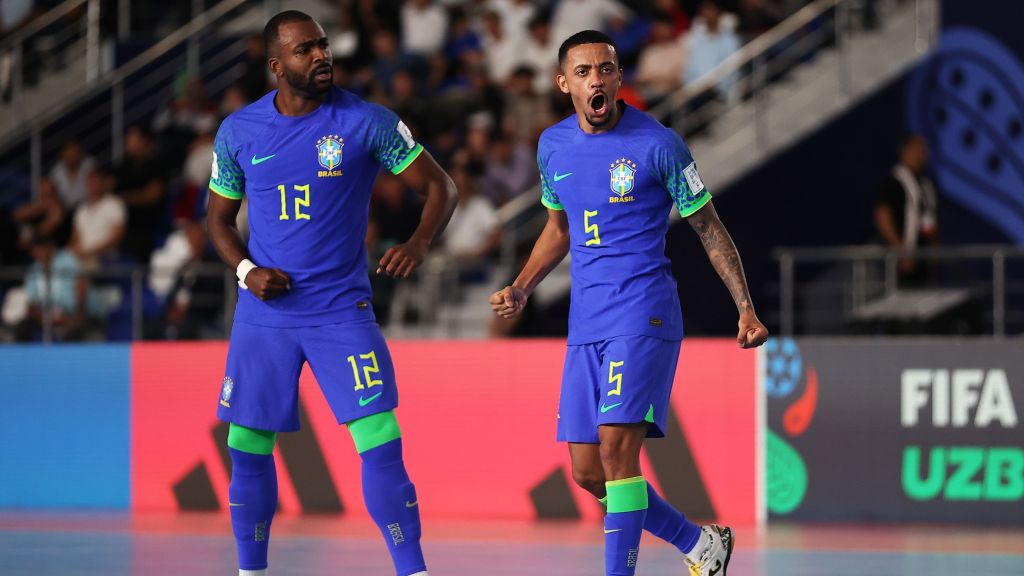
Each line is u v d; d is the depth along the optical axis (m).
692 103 45.03
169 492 32.56
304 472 31.52
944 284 38.91
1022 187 44.34
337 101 17.44
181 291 39.25
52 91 55.47
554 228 18.80
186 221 42.41
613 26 48.06
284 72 17.08
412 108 45.16
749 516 29.67
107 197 43.72
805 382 29.70
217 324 39.53
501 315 18.55
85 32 55.88
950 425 29.19
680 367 30.14
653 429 17.80
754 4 46.34
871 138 43.12
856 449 29.48
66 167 46.78
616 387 17.06
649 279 17.41
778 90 45.28
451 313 39.09
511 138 42.91
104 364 33.16
